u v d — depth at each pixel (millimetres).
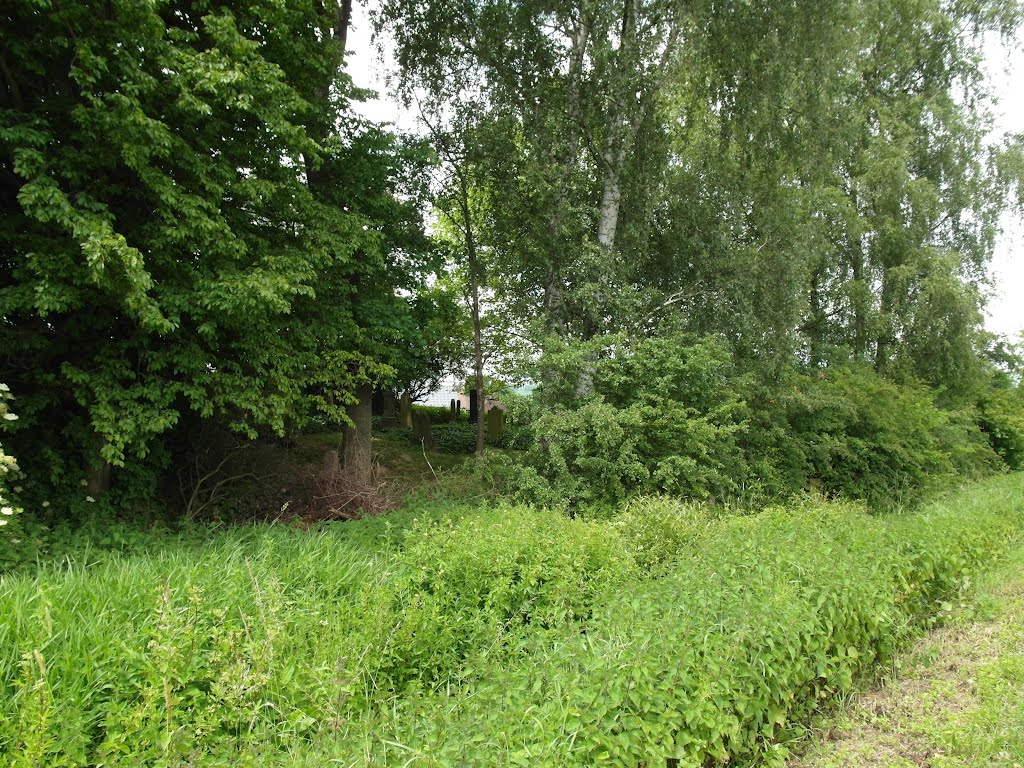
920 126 18484
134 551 6125
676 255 13031
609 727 2473
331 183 10742
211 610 3576
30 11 5828
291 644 3615
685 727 2744
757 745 3244
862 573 4434
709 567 4277
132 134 5973
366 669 3441
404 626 3879
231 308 6859
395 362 11500
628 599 3914
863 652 4207
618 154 11859
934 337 17297
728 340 12461
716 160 12938
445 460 15219
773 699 3307
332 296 9945
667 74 11312
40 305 5855
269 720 3039
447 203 13289
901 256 18031
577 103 12188
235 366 7910
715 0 11430
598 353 10852
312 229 8820
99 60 5805
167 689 2752
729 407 10547
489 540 5105
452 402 23109
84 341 7273
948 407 17969
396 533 7062
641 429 10008
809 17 12031
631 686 2643
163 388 7215
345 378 9945
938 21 17891
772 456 12242
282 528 7160
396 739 2639
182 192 6809
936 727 3541
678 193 12953
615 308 11320
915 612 5211
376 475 11648
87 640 3248
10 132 5645
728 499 10266
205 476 9281
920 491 13406
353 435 11961
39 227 6305
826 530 5586
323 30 9586
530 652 3889
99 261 5516
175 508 9156
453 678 3785
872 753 3410
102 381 6820
